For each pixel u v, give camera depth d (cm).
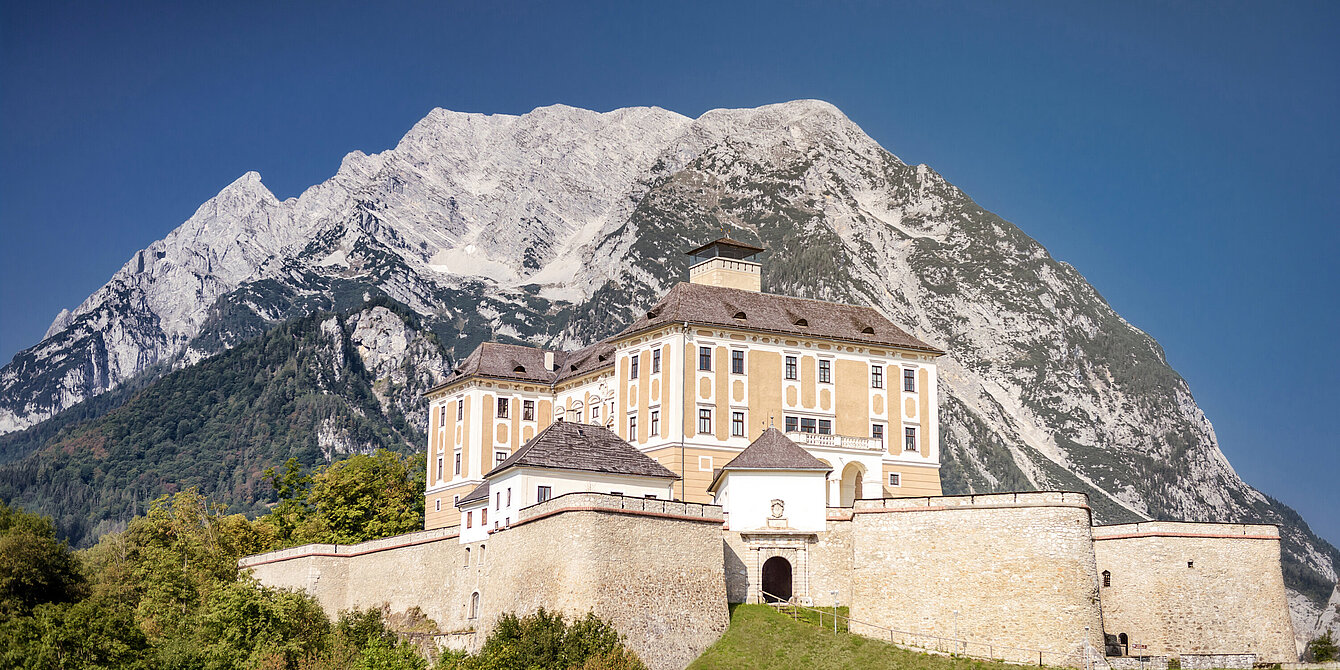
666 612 9431
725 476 10631
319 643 10875
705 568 9769
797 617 9794
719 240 13962
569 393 14725
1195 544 9781
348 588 12594
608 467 10488
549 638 8769
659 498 10125
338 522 16025
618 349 13300
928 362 13650
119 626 10081
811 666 9050
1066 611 8825
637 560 9425
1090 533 9056
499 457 14750
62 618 10050
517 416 14925
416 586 11738
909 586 9438
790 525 10350
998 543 9144
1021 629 8919
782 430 12669
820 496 10438
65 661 9531
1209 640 9606
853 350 13238
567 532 9388
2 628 10138
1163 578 9688
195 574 12762
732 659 9275
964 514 9325
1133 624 9719
